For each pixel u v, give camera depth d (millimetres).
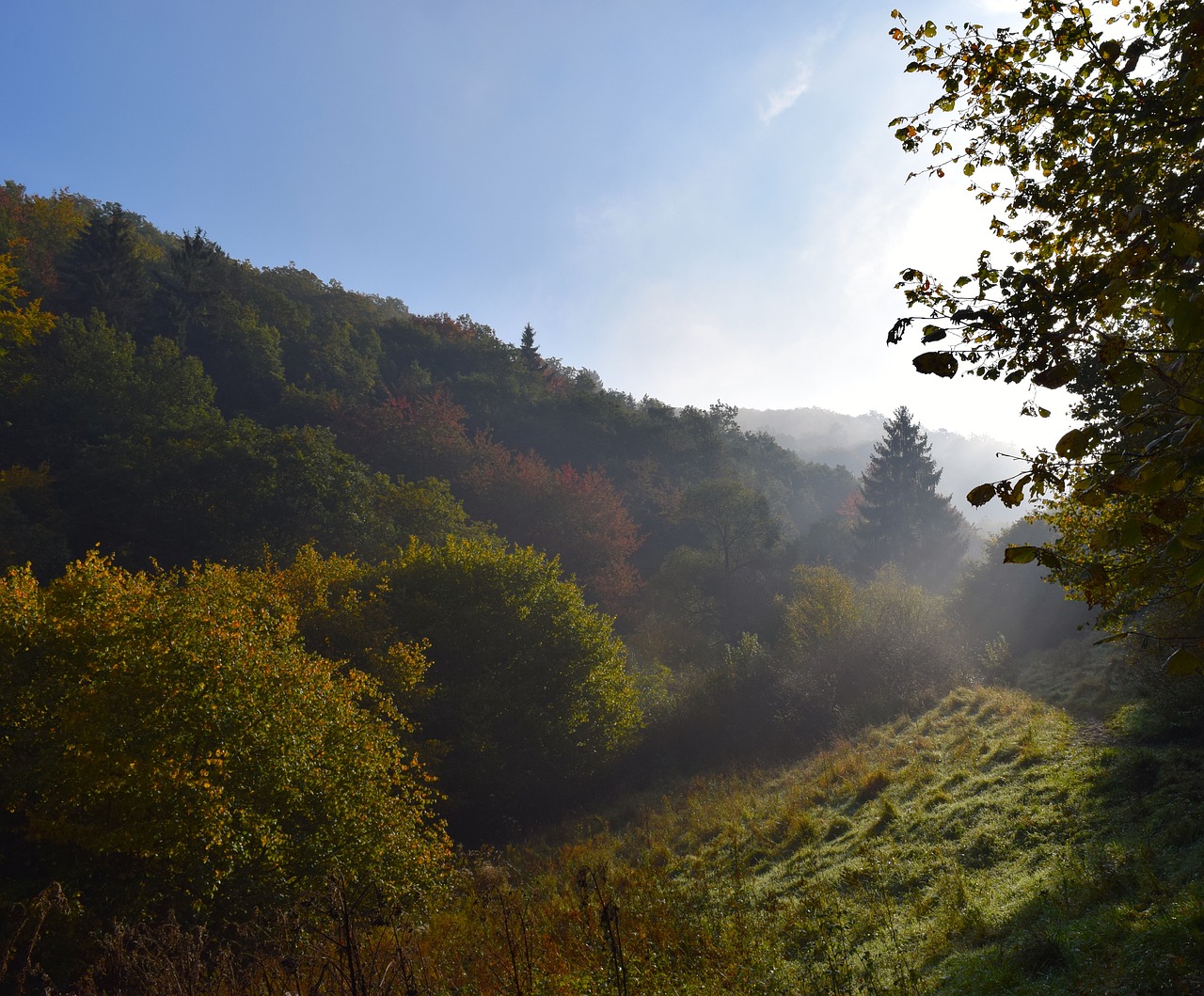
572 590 30047
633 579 60531
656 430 98750
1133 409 2742
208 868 11703
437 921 10945
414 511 49906
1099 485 2879
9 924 10102
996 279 4375
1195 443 2432
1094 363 6328
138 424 45531
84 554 39438
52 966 9812
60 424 46344
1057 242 5230
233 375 68562
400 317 127500
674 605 56938
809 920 9484
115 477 41188
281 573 28016
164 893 11695
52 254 63750
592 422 93062
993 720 19984
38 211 65625
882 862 11289
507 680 27094
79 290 60750
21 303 53188
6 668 12742
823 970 7672
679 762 28750
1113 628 7004
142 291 66062
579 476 74500
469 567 28969
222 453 42188
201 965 7047
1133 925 6336
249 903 12047
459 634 27406
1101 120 4816
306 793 13297
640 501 81625
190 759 11977
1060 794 11750
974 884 9500
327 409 68625
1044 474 3131
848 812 15438
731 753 28250
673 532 75000
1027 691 23922
